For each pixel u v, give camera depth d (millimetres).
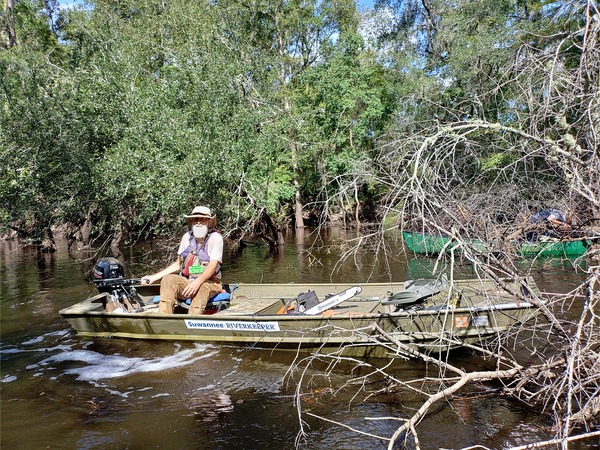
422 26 21328
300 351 5258
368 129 19750
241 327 5305
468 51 12945
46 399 4379
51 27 21766
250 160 13359
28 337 6238
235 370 4910
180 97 12609
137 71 13508
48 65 13406
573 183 4125
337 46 20016
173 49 14430
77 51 13828
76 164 11930
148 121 11766
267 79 17109
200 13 15750
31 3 20750
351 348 5094
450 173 6184
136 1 17641
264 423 3834
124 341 5848
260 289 6895
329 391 4359
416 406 3984
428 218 3926
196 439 3631
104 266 6332
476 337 4812
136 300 6738
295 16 22062
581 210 4848
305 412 3984
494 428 3568
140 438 3664
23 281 10438
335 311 5637
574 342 3057
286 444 3523
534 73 4691
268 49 22250
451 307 4723
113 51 13219
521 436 3439
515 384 4172
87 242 14953
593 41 3775
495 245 4309
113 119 12312
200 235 6000
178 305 6137
